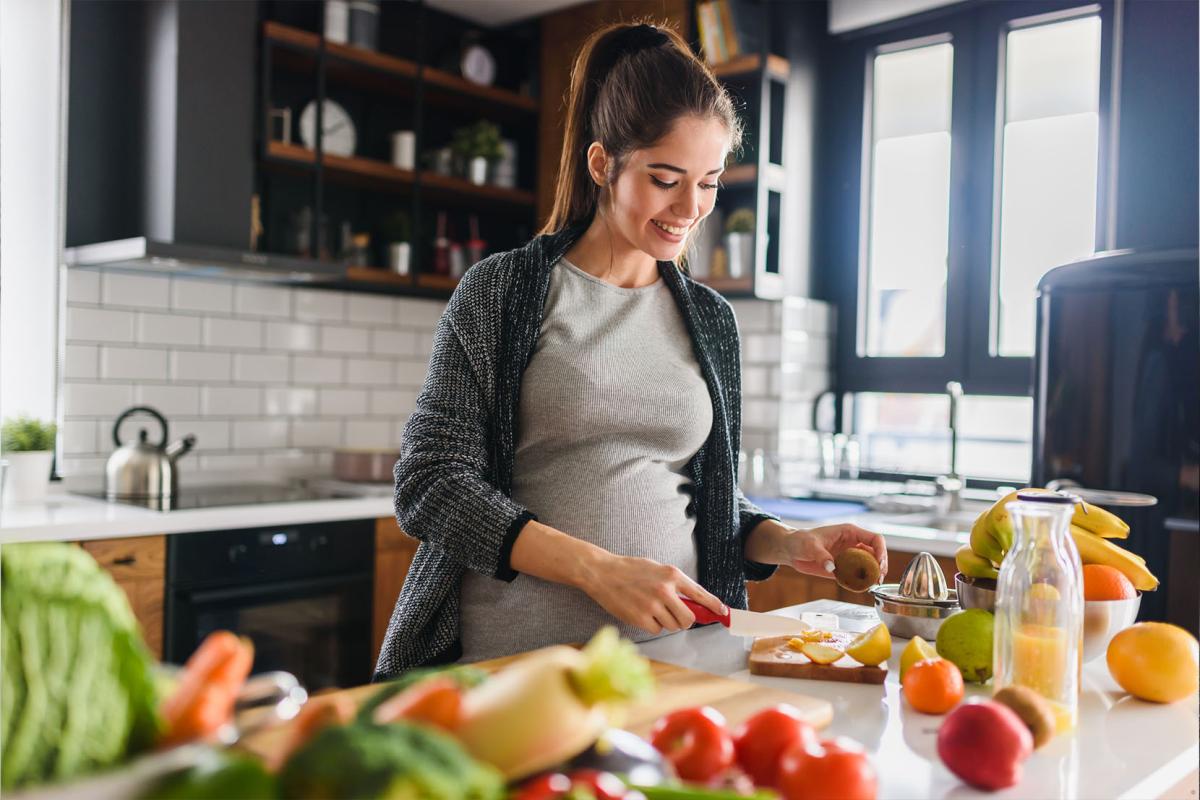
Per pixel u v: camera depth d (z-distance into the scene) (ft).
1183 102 8.23
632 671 1.87
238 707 1.99
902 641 4.21
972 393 10.59
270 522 8.52
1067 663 3.07
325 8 10.37
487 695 1.88
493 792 1.56
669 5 11.15
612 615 4.09
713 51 10.73
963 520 9.10
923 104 11.01
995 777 2.55
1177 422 6.81
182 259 8.64
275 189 10.91
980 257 10.52
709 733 2.26
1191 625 6.68
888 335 11.35
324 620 8.99
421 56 11.18
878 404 11.48
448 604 4.24
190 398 10.16
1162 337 6.89
